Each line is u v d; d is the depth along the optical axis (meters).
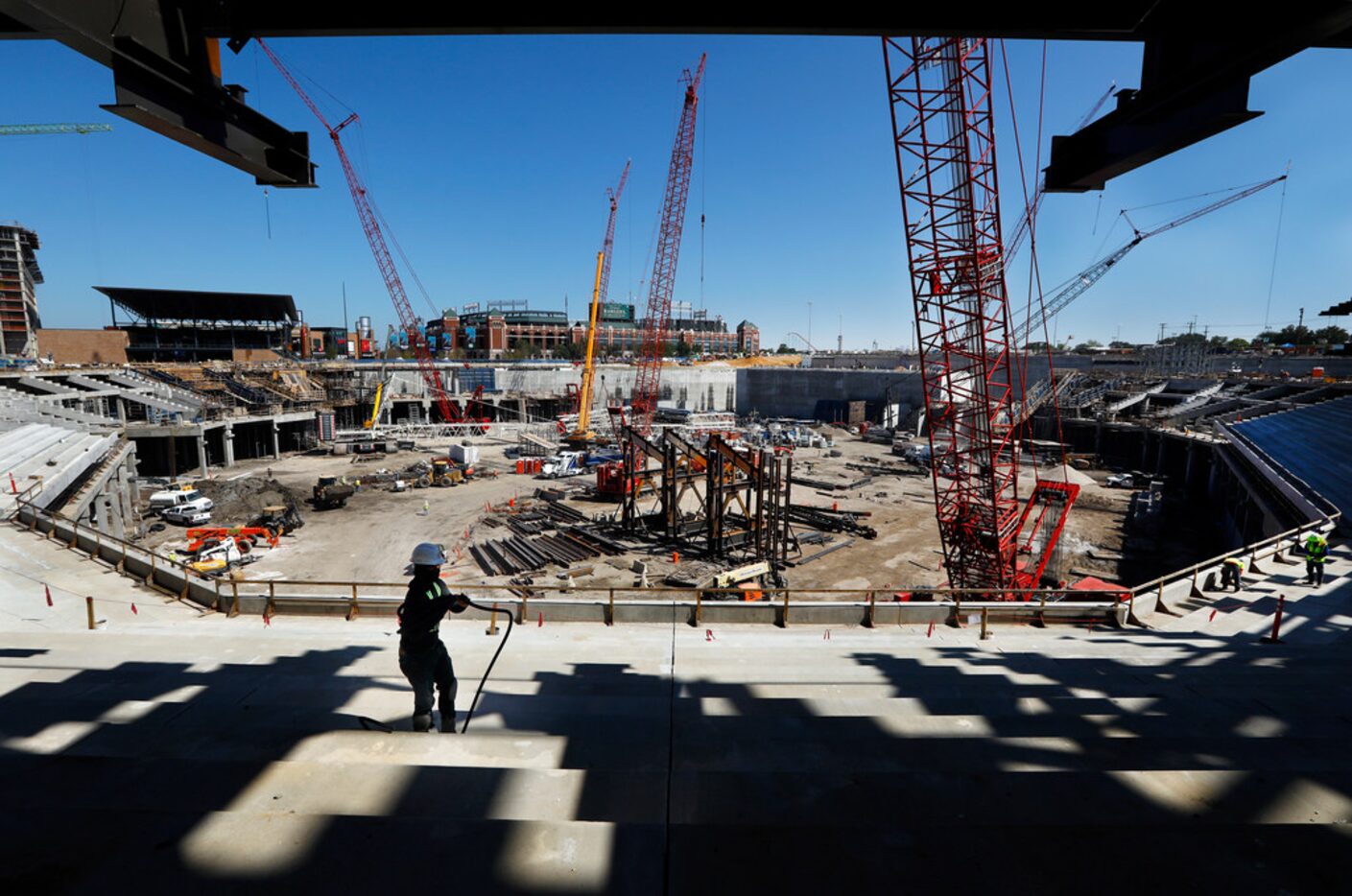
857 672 8.91
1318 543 17.89
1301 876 2.61
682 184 81.31
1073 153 7.06
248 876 2.53
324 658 9.12
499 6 5.38
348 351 197.50
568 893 2.50
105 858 2.59
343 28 5.40
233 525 43.06
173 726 5.04
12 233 165.88
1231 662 10.09
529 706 6.75
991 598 28.84
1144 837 2.88
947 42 26.11
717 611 12.48
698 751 4.91
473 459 62.22
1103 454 75.81
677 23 5.38
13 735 4.63
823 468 67.75
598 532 41.38
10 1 4.32
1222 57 5.09
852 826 3.07
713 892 2.52
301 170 6.88
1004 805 3.36
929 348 30.03
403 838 2.77
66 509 30.62
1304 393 63.75
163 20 5.19
